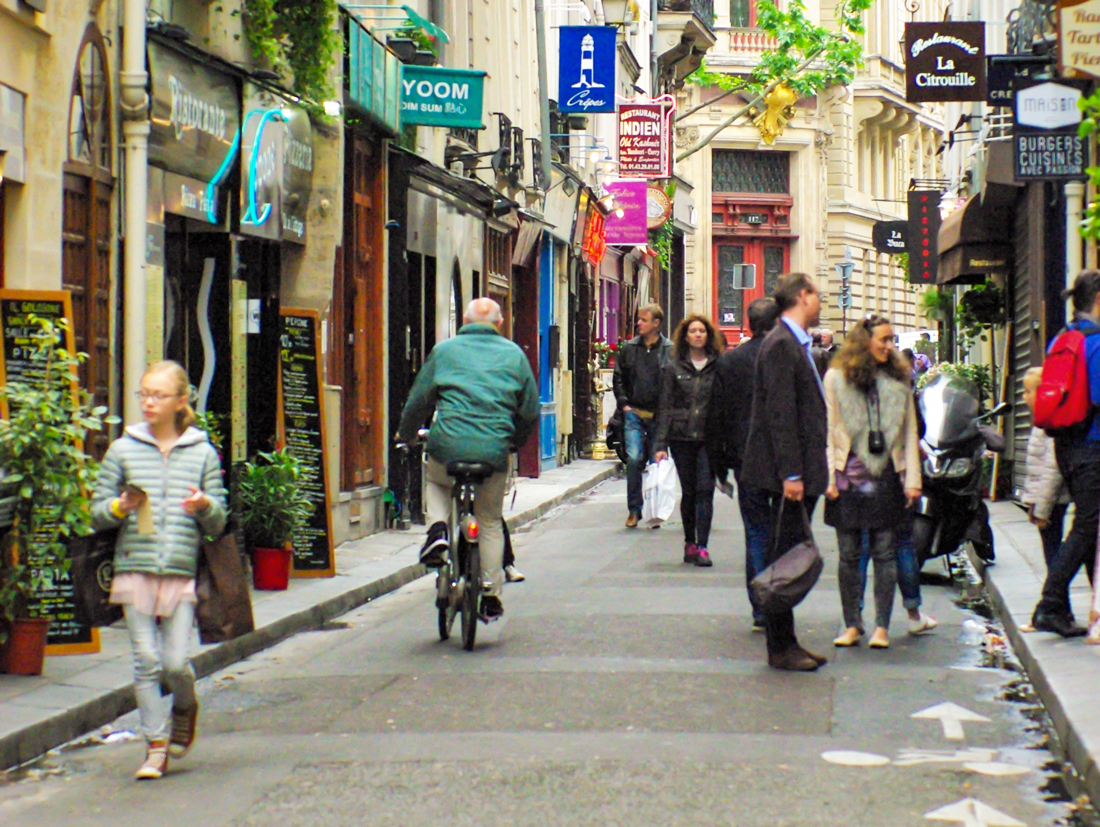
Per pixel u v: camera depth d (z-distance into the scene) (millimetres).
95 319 16344
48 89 15133
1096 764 9727
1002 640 15484
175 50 17891
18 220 14742
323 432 19875
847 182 94562
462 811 9445
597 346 49781
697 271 88875
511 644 15461
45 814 9648
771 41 89688
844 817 9266
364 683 13664
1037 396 14188
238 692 13508
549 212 43938
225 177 19422
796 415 13906
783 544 14016
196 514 10602
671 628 16188
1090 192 25328
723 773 10273
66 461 12953
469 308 15898
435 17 32312
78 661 13719
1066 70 17344
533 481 38031
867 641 15461
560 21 49312
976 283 36688
